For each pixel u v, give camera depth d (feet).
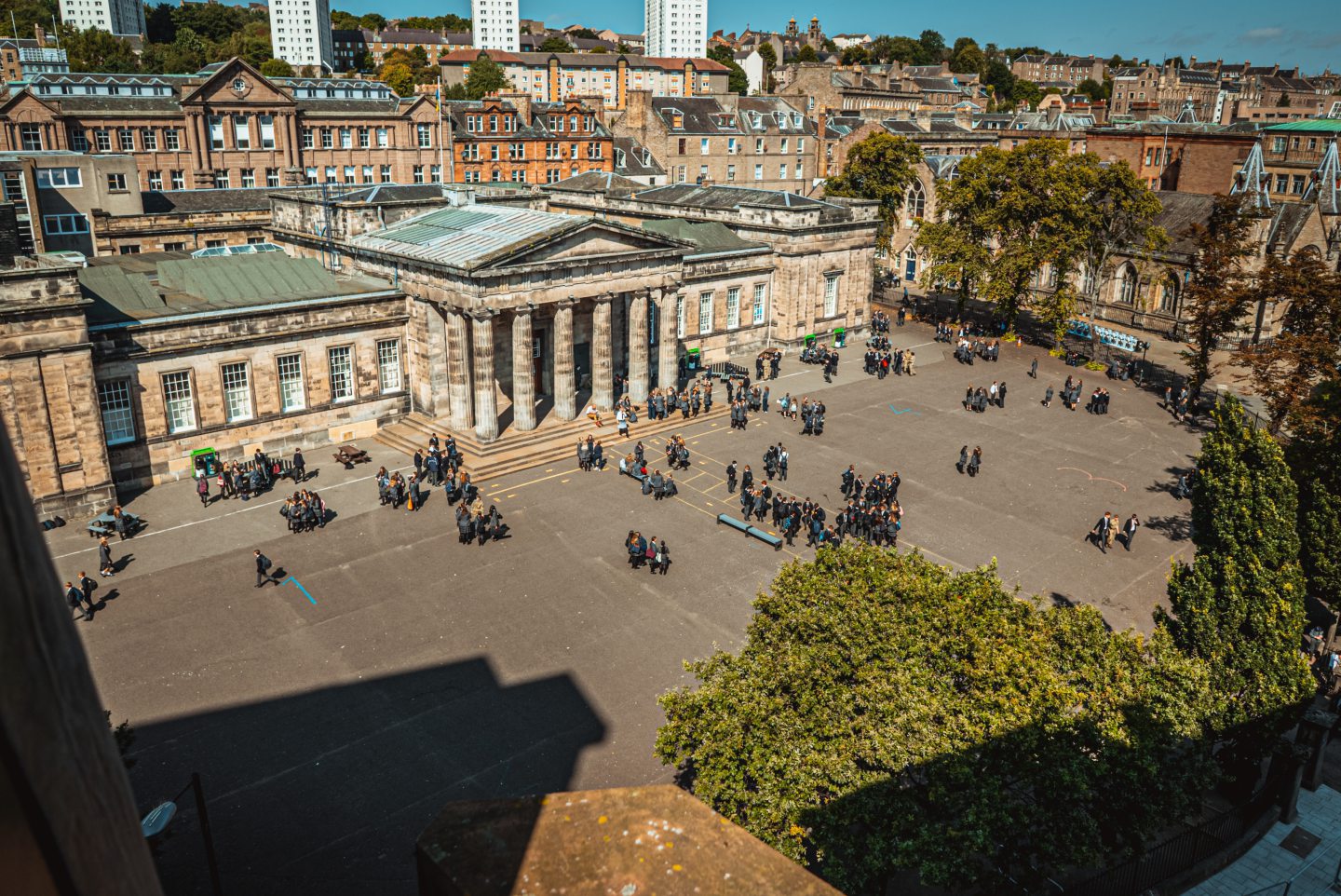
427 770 97.04
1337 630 126.93
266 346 172.14
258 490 162.40
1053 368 254.47
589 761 98.68
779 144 463.42
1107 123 497.46
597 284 188.85
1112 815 70.74
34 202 231.09
